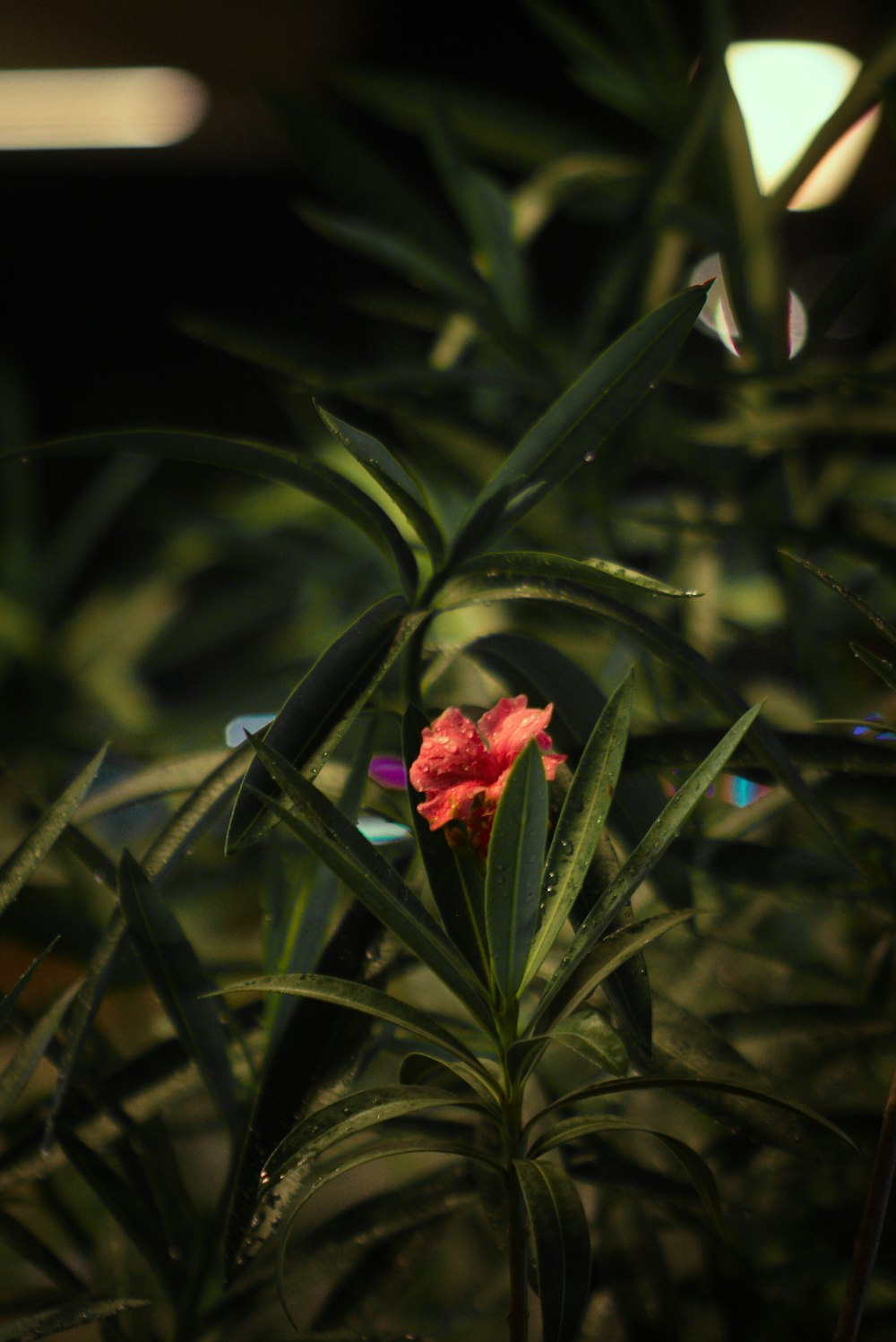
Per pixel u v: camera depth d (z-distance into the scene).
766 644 1.46
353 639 1.14
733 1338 1.25
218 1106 1.18
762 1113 1.15
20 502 2.39
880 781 1.23
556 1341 1.07
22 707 2.15
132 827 1.79
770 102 2.00
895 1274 1.27
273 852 1.25
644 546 1.70
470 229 1.47
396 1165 1.54
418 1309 1.40
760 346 1.43
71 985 1.22
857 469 1.60
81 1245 1.30
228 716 1.93
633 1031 1.12
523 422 1.51
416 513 1.16
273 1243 1.22
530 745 1.07
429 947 1.08
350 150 1.39
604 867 1.16
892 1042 1.29
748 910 1.37
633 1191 1.23
